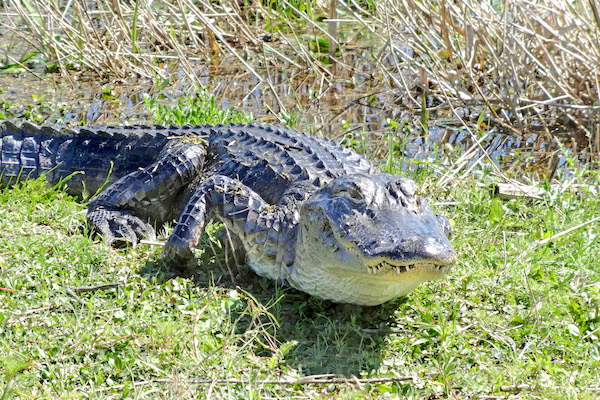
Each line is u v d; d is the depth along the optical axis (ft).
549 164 36.32
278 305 21.26
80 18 51.06
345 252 19.84
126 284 21.72
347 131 41.22
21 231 24.30
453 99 45.93
